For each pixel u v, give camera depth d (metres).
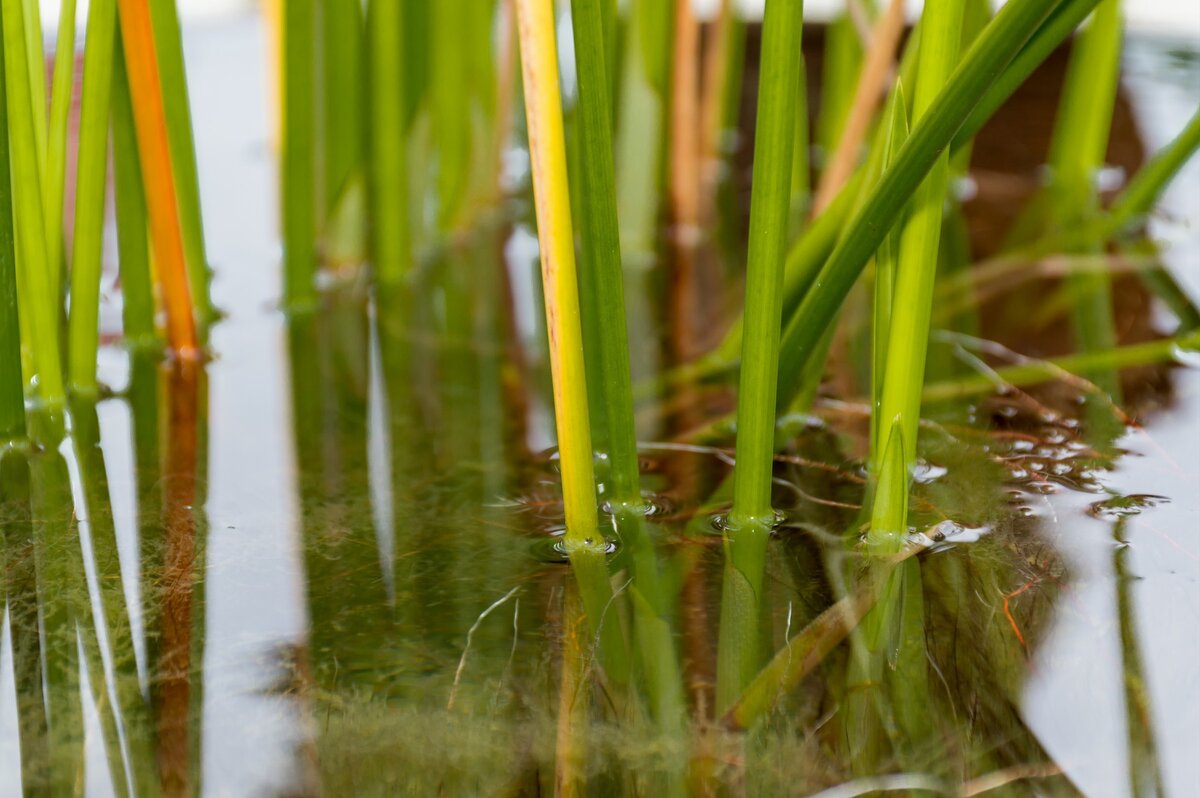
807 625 0.52
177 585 0.53
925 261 0.54
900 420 0.54
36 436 0.59
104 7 0.57
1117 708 0.51
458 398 0.61
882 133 0.55
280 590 0.53
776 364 0.54
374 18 0.65
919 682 0.51
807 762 0.50
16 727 0.50
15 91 0.56
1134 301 0.65
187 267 0.64
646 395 0.61
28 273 0.58
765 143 0.52
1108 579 0.53
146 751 0.50
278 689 0.51
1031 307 0.65
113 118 0.60
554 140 0.51
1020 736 0.50
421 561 0.54
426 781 0.50
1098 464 0.57
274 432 0.59
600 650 0.52
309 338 0.64
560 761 0.50
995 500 0.56
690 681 0.51
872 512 0.55
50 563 0.54
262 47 1.06
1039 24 0.51
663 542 0.55
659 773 0.50
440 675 0.51
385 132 0.66
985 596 0.53
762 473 0.55
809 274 0.56
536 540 0.55
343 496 0.56
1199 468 0.57
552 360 0.53
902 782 0.50
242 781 0.50
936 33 0.52
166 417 0.60
